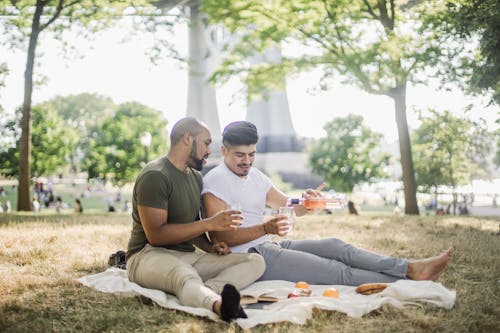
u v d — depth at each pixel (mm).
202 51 17969
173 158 3871
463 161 27016
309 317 3139
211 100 18219
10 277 4312
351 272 3895
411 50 13711
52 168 37844
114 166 41594
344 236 7465
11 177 33844
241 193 4109
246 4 14094
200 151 3885
